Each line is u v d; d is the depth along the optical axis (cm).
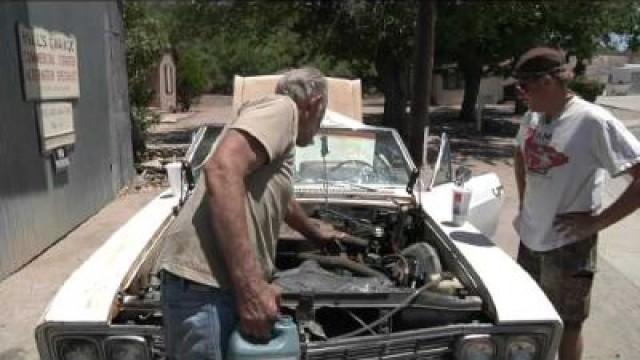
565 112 305
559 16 1553
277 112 214
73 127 750
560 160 306
